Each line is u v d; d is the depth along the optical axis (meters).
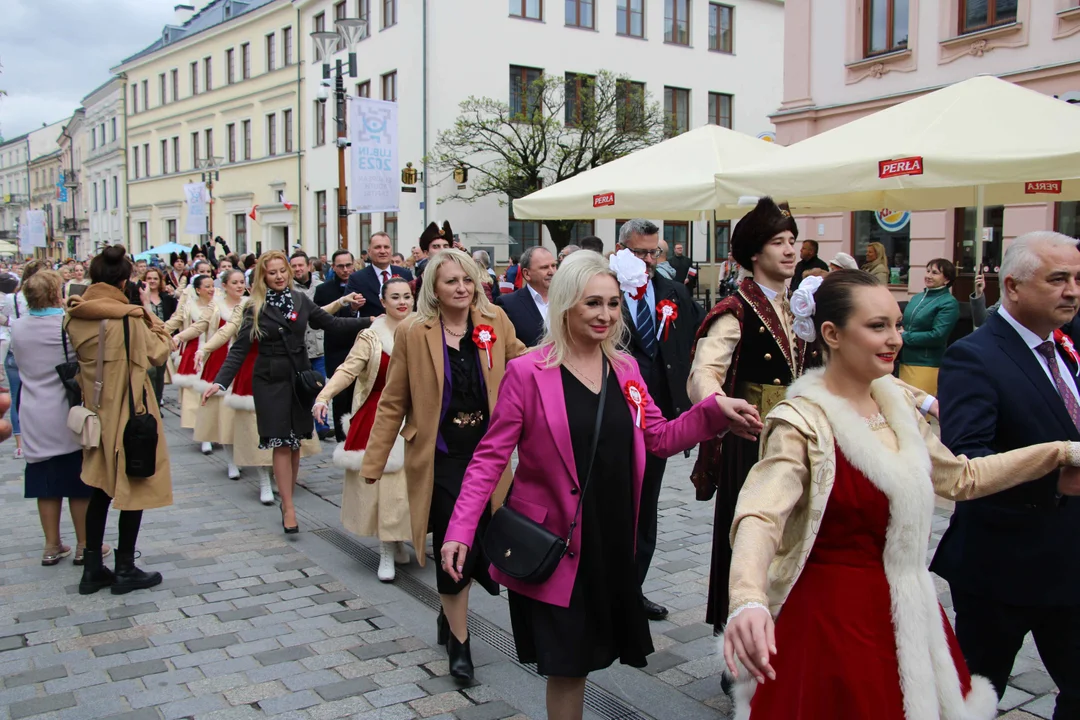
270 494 6.88
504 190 24.81
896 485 2.14
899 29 14.97
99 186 53.19
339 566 5.39
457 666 3.78
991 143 5.77
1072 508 2.63
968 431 2.63
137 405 4.84
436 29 25.20
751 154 8.04
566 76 27.44
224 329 6.81
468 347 4.07
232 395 6.79
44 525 5.36
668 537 5.79
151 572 5.10
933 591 2.22
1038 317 2.69
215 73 38.69
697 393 3.16
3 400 3.31
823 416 2.22
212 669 3.94
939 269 8.09
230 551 5.68
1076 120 5.88
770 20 31.80
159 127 43.97
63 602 4.77
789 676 2.17
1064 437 2.66
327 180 31.69
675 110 30.00
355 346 5.28
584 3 27.77
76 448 5.13
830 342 2.28
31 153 76.56
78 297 4.87
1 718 3.48
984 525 2.70
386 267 8.65
